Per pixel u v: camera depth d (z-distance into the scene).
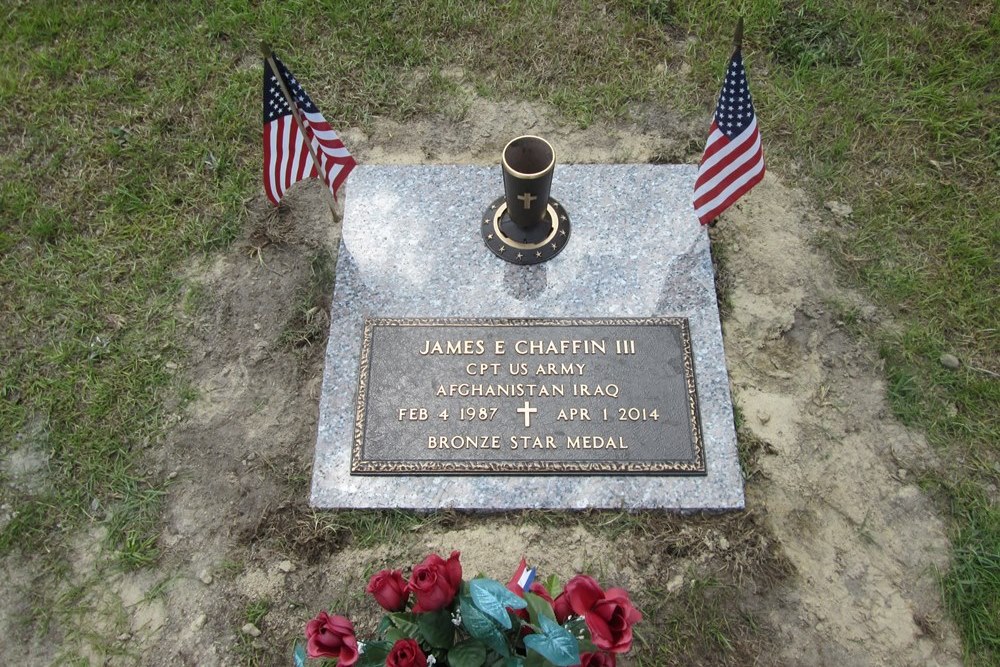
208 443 1.60
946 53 2.01
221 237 1.80
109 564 1.51
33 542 1.53
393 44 2.05
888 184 1.85
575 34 2.06
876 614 1.45
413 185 1.82
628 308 1.66
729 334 1.67
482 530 1.50
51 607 1.48
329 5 2.10
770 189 1.84
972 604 1.46
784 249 1.76
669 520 1.51
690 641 1.43
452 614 1.20
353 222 1.78
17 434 1.62
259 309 1.72
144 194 1.87
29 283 1.77
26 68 2.04
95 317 1.73
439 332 1.63
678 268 1.71
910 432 1.59
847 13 2.06
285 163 1.61
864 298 1.72
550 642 1.07
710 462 1.53
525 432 1.54
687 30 2.06
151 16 2.11
